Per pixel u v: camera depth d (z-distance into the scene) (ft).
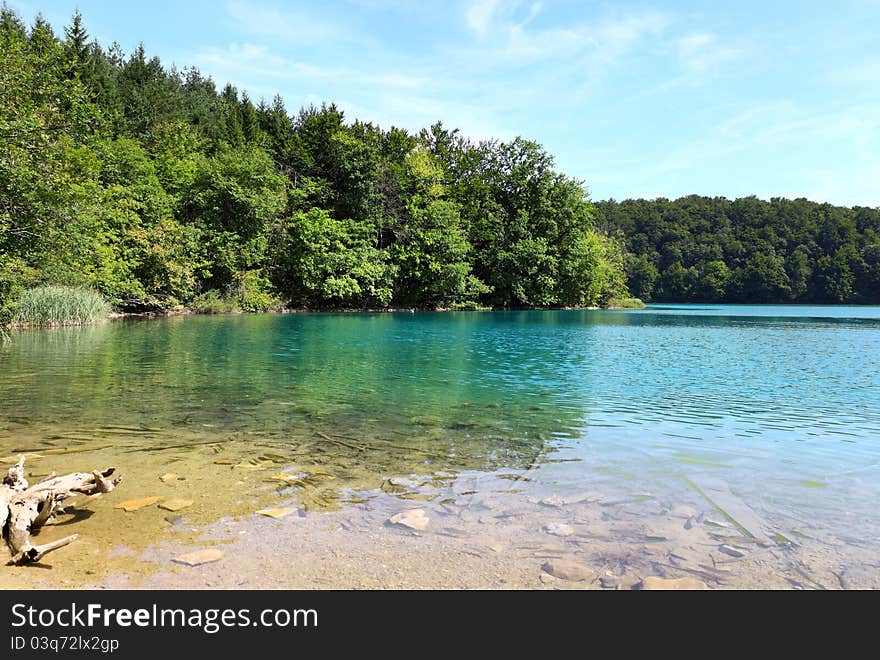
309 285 118.01
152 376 28.94
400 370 32.40
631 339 56.13
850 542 10.14
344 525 10.71
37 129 42.57
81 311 65.16
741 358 40.09
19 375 28.73
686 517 11.19
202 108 200.23
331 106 166.50
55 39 49.49
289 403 22.59
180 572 8.87
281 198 117.50
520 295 144.77
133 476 13.47
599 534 10.39
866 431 18.51
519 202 150.82
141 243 87.61
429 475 13.76
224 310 102.01
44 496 10.55
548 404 22.91
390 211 134.62
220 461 14.78
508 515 11.25
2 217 42.14
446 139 163.84
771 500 12.17
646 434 18.06
